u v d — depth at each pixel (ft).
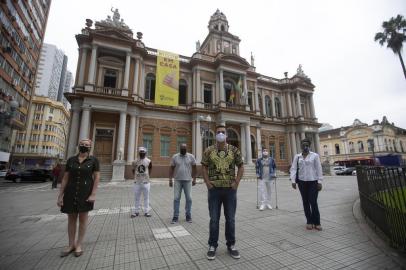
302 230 14.92
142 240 13.23
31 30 94.68
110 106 60.85
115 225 16.62
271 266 9.77
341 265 9.79
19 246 12.35
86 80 63.52
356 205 23.25
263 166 23.26
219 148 12.14
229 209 11.30
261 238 13.39
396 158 127.24
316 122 99.09
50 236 14.17
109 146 64.08
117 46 65.31
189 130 75.66
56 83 265.75
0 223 17.60
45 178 69.77
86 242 12.92
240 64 82.58
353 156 159.12
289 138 96.63
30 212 21.97
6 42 76.23
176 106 75.72
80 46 65.26
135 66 69.62
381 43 80.53
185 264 10.03
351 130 162.20
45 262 10.28
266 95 98.17
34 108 180.45
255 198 30.12
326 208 22.17
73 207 11.11
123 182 54.29
